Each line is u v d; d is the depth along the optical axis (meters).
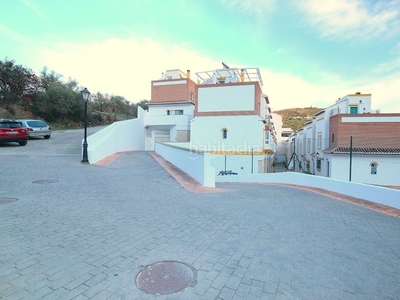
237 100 24.75
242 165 24.34
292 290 2.76
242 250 3.73
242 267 3.22
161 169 12.59
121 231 4.31
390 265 3.47
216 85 25.22
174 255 3.49
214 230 4.55
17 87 29.09
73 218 4.85
